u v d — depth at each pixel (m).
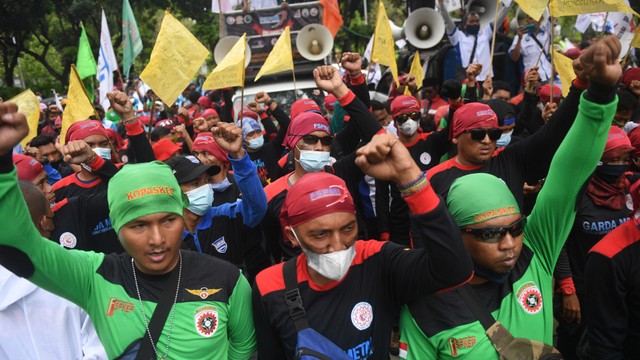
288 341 2.10
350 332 2.09
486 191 2.15
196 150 4.41
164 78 4.14
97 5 28.14
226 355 2.23
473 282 2.25
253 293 2.24
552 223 2.25
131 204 2.05
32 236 1.89
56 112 10.24
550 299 2.25
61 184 4.43
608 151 3.21
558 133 2.94
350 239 2.05
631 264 2.40
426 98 8.79
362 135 3.23
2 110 1.60
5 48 28.80
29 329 2.22
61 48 31.80
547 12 9.14
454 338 2.06
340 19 11.24
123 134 8.90
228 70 4.14
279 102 10.41
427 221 1.88
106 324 2.12
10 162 1.74
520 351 2.02
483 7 10.12
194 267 2.24
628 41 7.07
